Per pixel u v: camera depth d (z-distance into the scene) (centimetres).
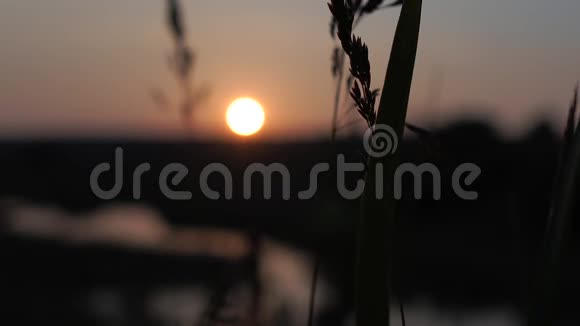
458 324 983
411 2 93
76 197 2497
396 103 92
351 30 89
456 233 1171
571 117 89
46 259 1475
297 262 1148
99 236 1947
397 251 112
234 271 144
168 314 769
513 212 99
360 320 90
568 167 88
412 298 1137
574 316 869
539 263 87
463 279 1175
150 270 1320
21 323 851
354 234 134
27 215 2262
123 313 862
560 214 87
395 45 93
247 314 139
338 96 102
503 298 1115
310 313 107
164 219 1967
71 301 988
